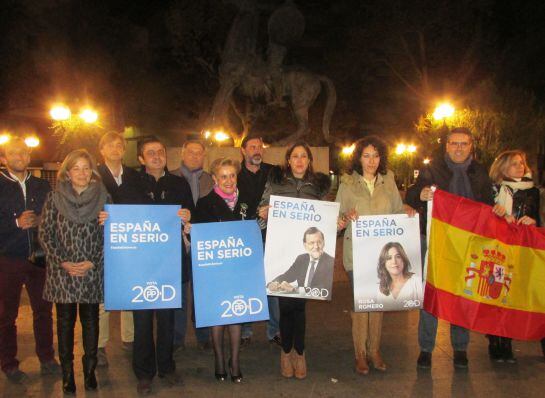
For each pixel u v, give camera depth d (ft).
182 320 18.90
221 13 86.07
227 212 16.29
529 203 17.51
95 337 15.61
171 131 102.06
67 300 14.75
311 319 23.06
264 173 18.76
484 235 16.79
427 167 17.83
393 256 16.49
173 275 15.39
